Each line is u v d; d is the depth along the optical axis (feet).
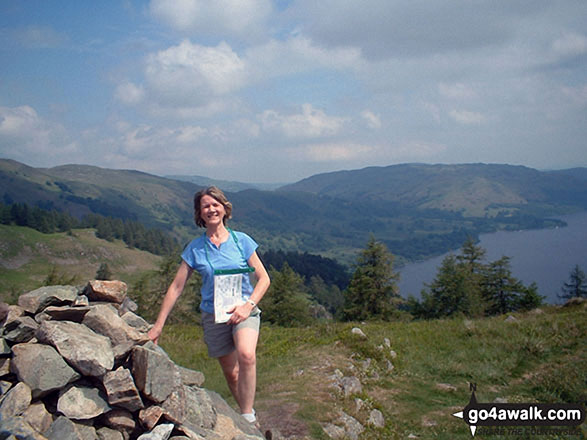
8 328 10.61
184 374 13.69
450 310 132.05
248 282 12.85
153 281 118.83
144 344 11.44
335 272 504.43
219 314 12.33
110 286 13.28
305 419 21.33
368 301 131.44
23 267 405.18
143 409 10.30
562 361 31.89
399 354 36.96
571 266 655.76
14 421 8.59
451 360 34.91
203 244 12.82
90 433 9.47
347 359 33.65
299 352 35.96
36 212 526.98
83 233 528.63
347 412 23.44
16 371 9.70
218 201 12.55
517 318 49.26
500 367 32.76
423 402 27.66
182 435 10.52
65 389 9.87
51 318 11.25
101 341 10.52
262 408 22.75
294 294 139.44
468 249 153.99
